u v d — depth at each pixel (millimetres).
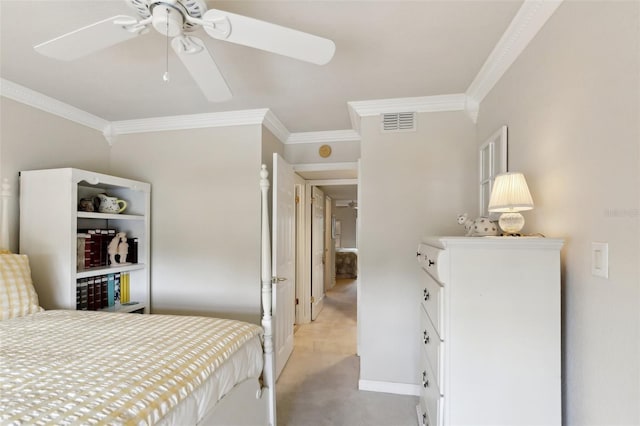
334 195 6895
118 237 2742
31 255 2203
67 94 2379
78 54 1333
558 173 1290
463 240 1283
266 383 1835
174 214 2930
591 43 1088
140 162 3002
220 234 2844
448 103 2439
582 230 1139
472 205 2418
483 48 1762
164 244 2939
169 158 2949
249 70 2023
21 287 1851
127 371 1067
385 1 1386
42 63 1926
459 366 1292
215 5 1396
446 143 2469
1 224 2148
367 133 2582
